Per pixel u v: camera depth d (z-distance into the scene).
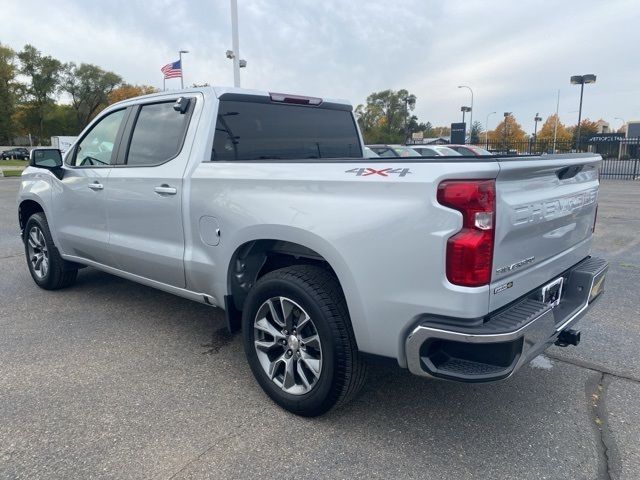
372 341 2.64
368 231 2.52
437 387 3.38
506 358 2.32
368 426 2.93
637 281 5.91
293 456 2.65
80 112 87.19
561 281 3.11
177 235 3.65
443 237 2.30
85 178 4.47
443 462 2.60
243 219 3.09
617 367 3.68
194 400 3.22
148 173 3.81
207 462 2.61
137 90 86.94
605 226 10.05
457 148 18.61
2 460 2.62
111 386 3.39
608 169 28.03
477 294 2.29
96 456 2.65
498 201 2.31
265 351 3.16
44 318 4.68
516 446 2.74
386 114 81.50
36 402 3.18
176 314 4.80
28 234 5.53
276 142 3.99
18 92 77.62
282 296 2.94
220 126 3.62
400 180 2.42
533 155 2.94
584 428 2.91
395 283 2.47
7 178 27.59
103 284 5.77
